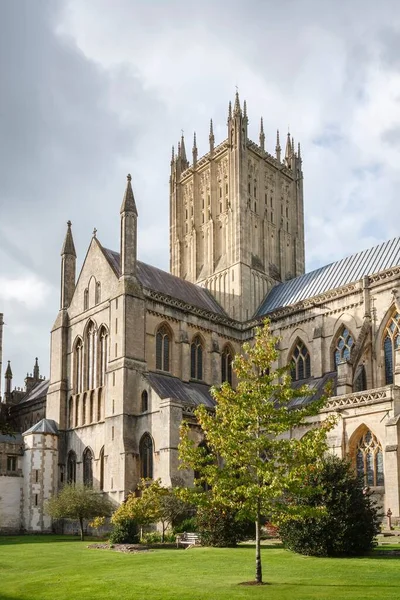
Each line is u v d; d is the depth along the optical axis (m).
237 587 31.61
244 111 105.44
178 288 95.94
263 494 34.78
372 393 64.06
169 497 63.38
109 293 84.69
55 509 69.44
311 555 42.72
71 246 95.06
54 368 90.50
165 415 73.31
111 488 75.44
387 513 56.12
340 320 82.00
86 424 83.81
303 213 112.69
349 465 45.78
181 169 112.56
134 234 84.38
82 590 32.84
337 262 93.25
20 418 112.75
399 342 75.25
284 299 95.38
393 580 32.03
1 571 42.00
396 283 76.56
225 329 92.62
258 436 37.50
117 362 79.19
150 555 46.53
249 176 104.44
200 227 107.00
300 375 86.12
